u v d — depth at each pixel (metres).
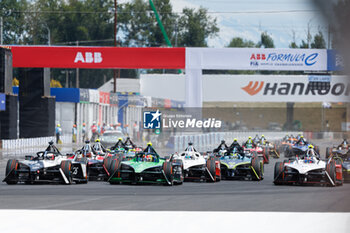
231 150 62.16
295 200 41.50
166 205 37.97
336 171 52.16
